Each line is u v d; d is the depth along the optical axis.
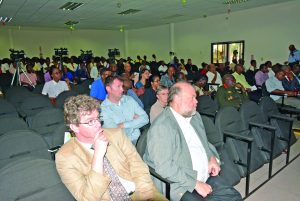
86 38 14.33
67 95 3.82
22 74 6.35
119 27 12.87
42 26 11.53
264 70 6.22
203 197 1.54
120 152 1.40
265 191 2.22
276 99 4.51
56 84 4.55
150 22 11.09
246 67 9.17
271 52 8.43
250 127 2.56
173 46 11.91
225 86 3.67
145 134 1.84
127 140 1.47
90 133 1.21
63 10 7.71
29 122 2.79
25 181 1.19
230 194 1.59
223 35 9.76
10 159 1.65
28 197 1.19
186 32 11.23
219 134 2.30
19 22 10.05
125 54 15.15
